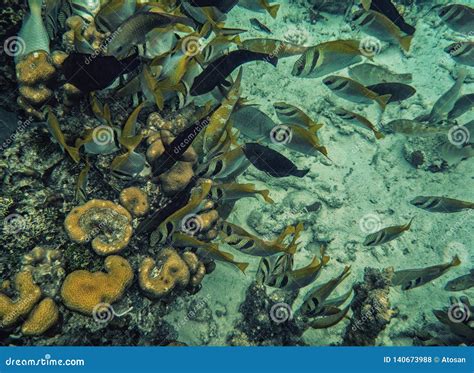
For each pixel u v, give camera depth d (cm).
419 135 508
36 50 315
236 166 372
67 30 366
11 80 331
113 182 349
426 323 507
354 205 584
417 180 616
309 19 752
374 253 555
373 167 618
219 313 447
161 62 336
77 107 345
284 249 357
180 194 354
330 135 630
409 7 806
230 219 521
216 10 414
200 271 372
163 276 324
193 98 398
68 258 302
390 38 486
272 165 390
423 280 401
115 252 309
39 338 284
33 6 307
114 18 330
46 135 331
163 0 403
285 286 365
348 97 434
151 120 372
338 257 542
